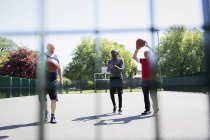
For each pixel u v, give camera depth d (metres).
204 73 1.44
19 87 23.25
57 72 5.27
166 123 4.71
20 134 4.04
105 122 5.18
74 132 4.09
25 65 37.00
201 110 7.11
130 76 58.97
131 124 4.83
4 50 55.31
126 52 57.28
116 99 14.19
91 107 9.41
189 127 4.25
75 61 58.75
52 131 4.23
